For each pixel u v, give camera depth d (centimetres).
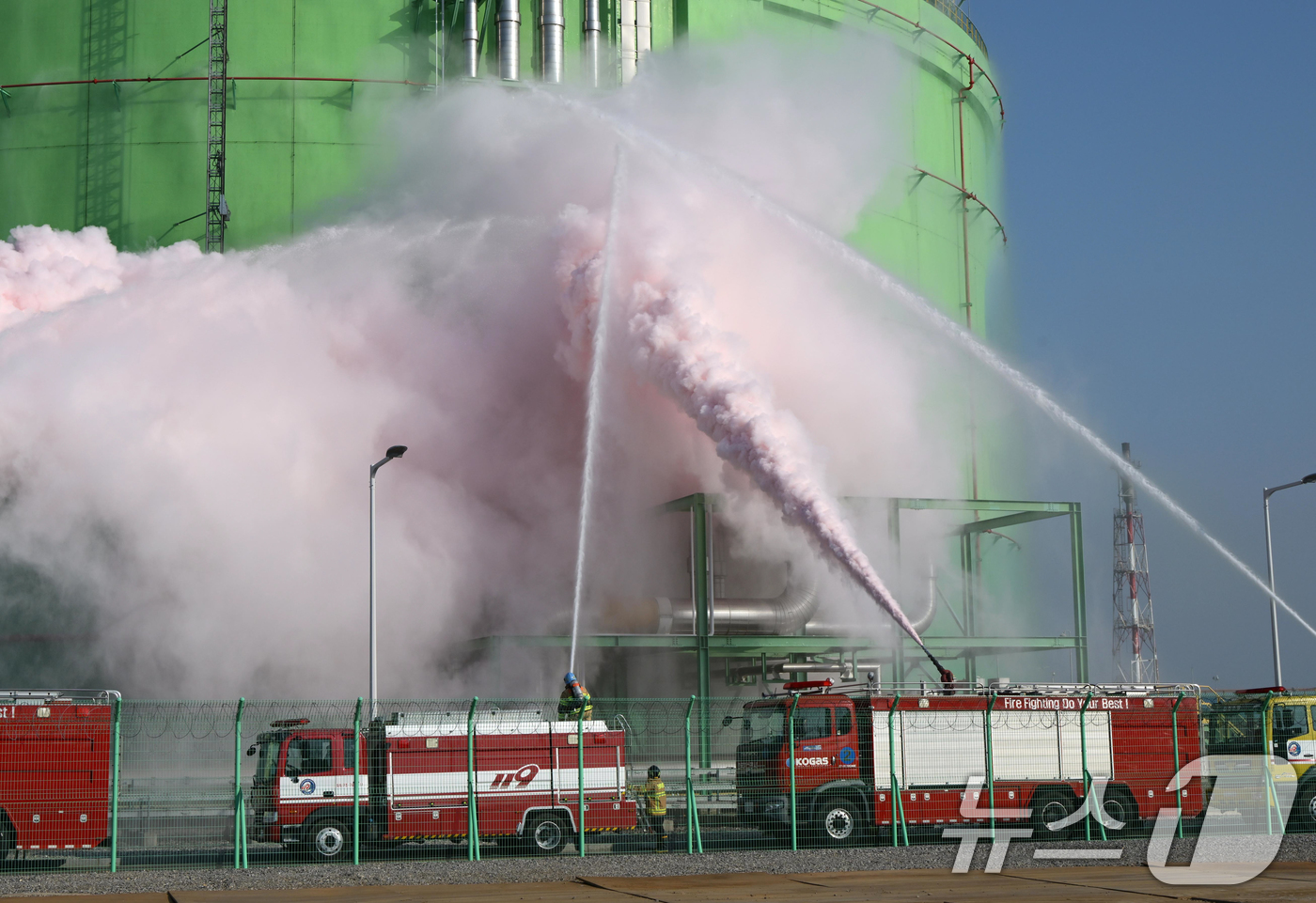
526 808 2359
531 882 1986
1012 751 2572
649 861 2203
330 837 2295
